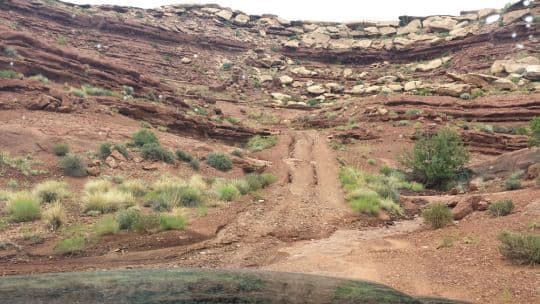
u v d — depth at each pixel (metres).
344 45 83.88
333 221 16.03
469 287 7.51
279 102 65.56
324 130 49.16
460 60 67.38
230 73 73.94
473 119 45.97
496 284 7.48
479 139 40.00
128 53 66.94
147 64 66.94
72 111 28.97
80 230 11.90
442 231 13.24
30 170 18.45
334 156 36.03
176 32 77.56
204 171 25.17
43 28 60.41
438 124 44.53
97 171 19.75
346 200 20.38
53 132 23.34
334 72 77.44
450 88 53.31
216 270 8.52
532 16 68.25
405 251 11.09
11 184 16.62
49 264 9.52
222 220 14.61
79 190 17.16
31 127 23.20
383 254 10.95
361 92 66.50
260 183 23.02
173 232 12.49
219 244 12.13
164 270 8.36
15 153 19.84
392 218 17.56
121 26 70.81
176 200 16.05
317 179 26.62
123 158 22.25
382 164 35.91
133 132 28.22
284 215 16.45
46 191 15.12
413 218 17.84
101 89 39.31
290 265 10.22
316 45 85.19
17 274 8.66
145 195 17.19
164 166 23.28
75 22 65.75
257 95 69.00
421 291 7.54
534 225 11.14
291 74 76.50
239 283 6.86
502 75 57.50
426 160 28.92
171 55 73.00
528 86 50.81
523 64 57.53
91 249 10.70
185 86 65.38
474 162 35.94
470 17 82.62
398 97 51.00
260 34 89.88
